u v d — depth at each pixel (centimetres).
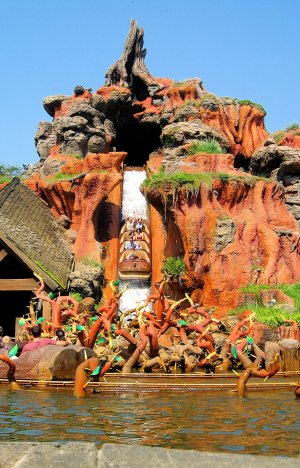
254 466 443
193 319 2844
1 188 4100
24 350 1725
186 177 3447
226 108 4597
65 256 3675
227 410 1171
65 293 3281
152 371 2130
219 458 453
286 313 2928
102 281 3784
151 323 2253
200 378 1823
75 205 3959
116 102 5050
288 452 755
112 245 4056
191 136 4228
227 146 4375
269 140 4269
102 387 1484
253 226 3525
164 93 5200
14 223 3350
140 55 5391
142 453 462
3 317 3794
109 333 2223
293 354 2256
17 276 3612
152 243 4056
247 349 2341
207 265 3359
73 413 1097
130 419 1028
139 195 4578
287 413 1128
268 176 4109
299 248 3603
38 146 4766
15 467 457
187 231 3381
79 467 455
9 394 1418
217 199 3616
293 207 3866
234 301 3291
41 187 4062
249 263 3406
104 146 4503
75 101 4509
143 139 5694
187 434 878
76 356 1627
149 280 3875
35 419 1013
